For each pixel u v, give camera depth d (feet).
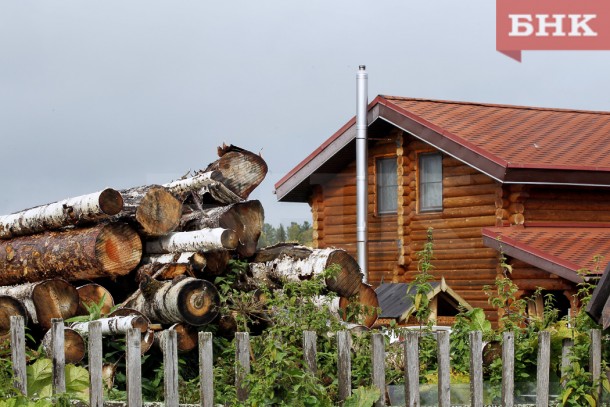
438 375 30.76
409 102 71.51
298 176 72.59
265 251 42.29
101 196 37.27
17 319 30.25
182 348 36.06
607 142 67.51
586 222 64.44
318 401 30.01
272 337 31.71
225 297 37.78
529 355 33.86
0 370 29.81
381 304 60.80
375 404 30.04
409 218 68.39
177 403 29.22
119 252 38.24
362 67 67.92
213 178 43.45
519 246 58.75
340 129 70.13
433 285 61.41
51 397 29.63
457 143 62.95
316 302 40.34
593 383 33.01
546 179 60.64
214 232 37.65
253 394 29.30
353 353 33.86
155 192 39.14
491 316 62.18
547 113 75.61
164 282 36.32
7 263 41.42
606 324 31.55
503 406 32.14
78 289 36.96
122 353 35.47
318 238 73.41
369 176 71.36
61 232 40.34
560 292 61.82
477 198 64.13
